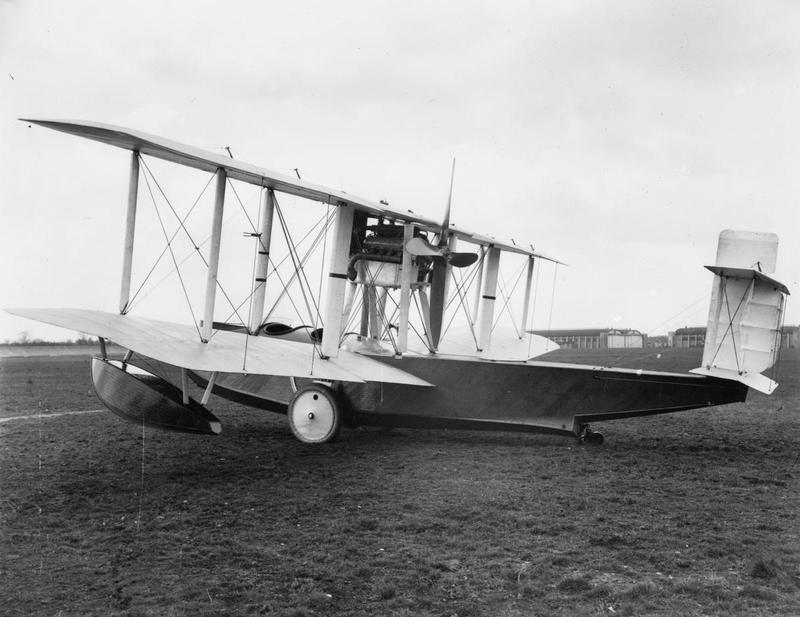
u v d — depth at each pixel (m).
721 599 5.38
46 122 9.15
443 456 11.49
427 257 14.09
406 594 5.52
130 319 11.10
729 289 11.77
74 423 15.03
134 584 5.73
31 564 6.20
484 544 6.77
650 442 13.27
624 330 67.50
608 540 6.88
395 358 13.57
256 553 6.49
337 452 11.91
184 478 9.73
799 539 6.90
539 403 12.72
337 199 11.99
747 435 14.38
